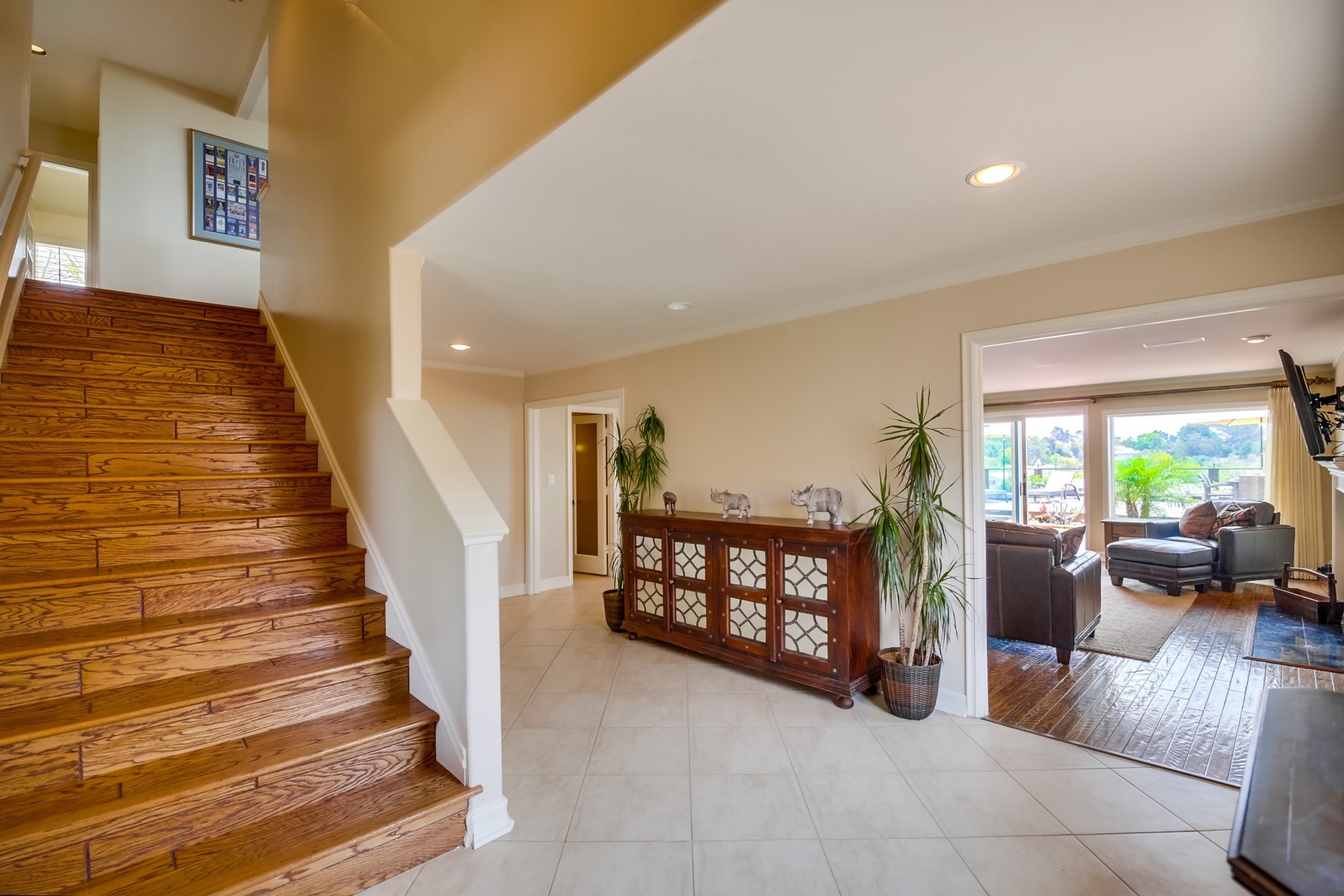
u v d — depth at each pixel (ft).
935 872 6.26
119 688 6.56
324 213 10.71
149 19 14.80
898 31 4.23
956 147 5.89
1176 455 23.17
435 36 7.38
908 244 8.54
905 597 10.35
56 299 11.42
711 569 12.25
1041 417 25.95
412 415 8.29
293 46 12.42
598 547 22.71
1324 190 6.89
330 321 10.44
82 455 8.69
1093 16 4.10
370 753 6.87
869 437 11.19
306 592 8.55
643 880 6.17
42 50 15.65
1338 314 12.20
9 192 9.55
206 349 12.30
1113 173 6.47
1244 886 2.65
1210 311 7.86
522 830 7.02
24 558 7.13
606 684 11.51
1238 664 12.26
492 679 6.98
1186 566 18.16
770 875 6.24
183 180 17.10
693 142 5.75
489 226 7.73
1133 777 8.05
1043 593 12.52
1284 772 3.47
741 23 4.11
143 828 5.49
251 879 5.34
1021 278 9.31
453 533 7.04
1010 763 8.42
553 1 5.53
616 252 8.77
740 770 8.32
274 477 9.78
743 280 10.20
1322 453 11.36
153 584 7.32
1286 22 4.13
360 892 5.98
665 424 15.19
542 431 20.18
